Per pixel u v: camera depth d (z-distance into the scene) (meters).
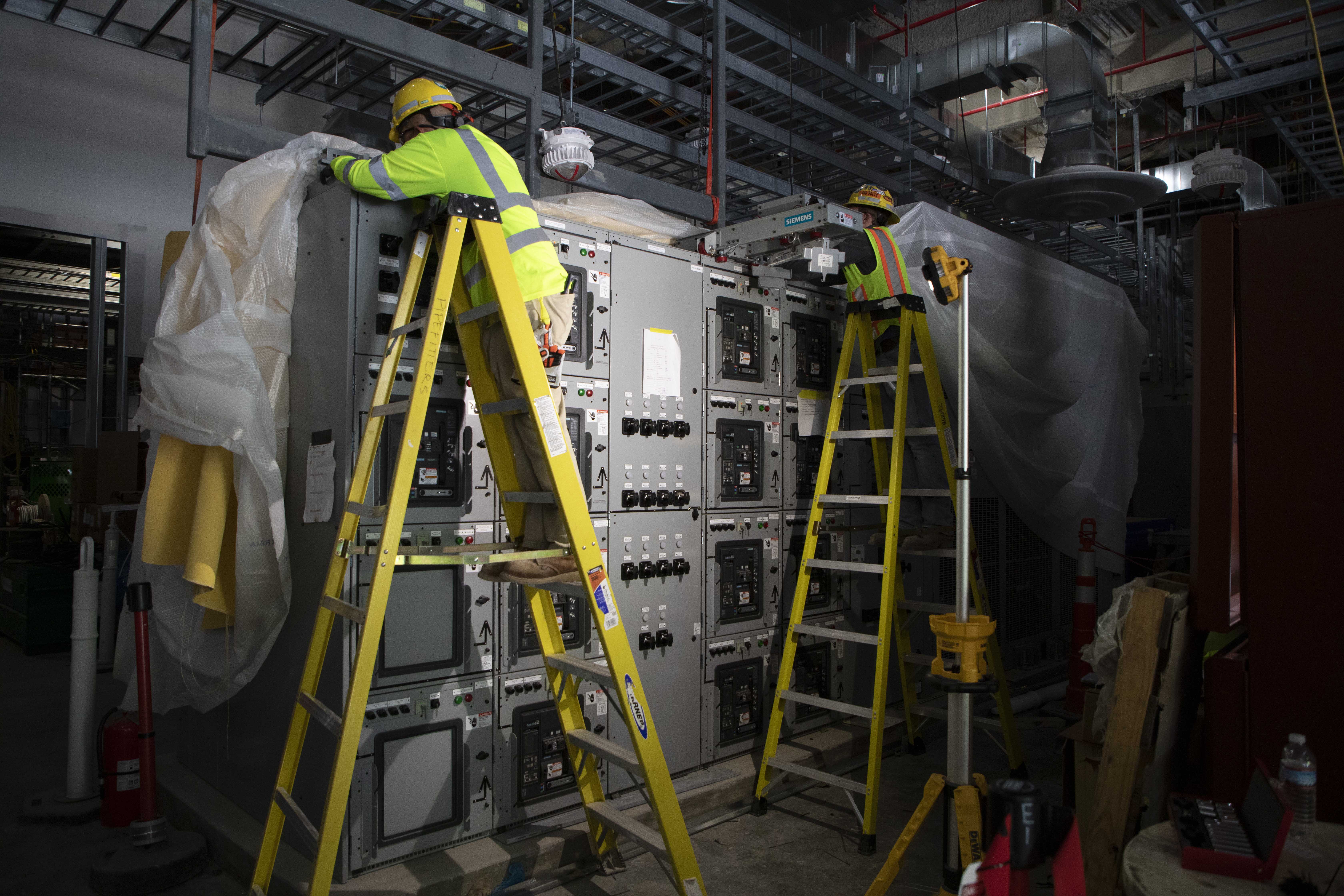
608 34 5.12
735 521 4.14
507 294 2.41
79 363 13.82
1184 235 11.17
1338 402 2.22
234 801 3.36
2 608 7.60
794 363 4.54
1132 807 2.28
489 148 2.66
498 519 3.22
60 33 6.80
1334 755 2.18
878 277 3.91
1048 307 5.59
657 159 6.47
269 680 3.16
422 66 3.82
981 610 3.89
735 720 4.06
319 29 3.49
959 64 7.20
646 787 2.43
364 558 2.83
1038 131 10.45
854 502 3.71
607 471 3.59
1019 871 1.25
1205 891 1.57
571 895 2.93
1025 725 5.07
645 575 3.71
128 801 3.47
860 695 4.76
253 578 2.94
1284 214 2.32
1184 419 9.43
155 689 3.36
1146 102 9.45
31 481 10.60
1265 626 2.29
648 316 3.79
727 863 3.19
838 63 5.84
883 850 3.33
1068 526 6.08
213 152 3.44
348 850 2.74
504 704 3.20
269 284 3.13
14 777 4.04
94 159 6.97
